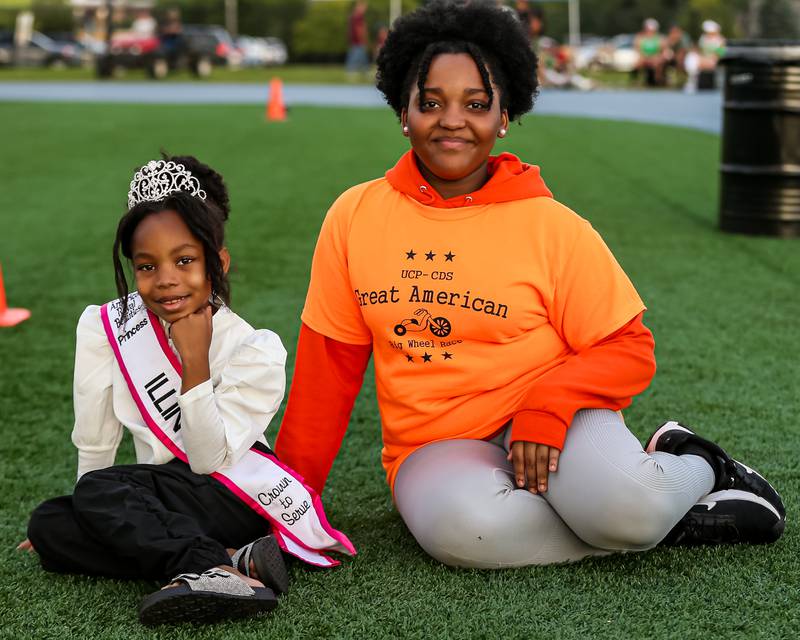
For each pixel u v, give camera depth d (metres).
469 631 2.32
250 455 2.64
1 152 12.17
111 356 2.64
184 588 2.28
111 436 2.71
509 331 2.59
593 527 2.47
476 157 2.57
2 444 3.62
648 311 5.20
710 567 2.59
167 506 2.54
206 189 2.67
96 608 2.47
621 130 14.20
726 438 3.51
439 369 2.64
